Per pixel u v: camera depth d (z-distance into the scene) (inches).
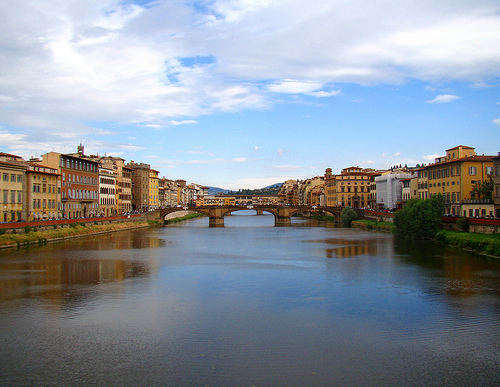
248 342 1261.1
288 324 1421.0
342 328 1382.9
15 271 2332.7
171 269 2452.0
